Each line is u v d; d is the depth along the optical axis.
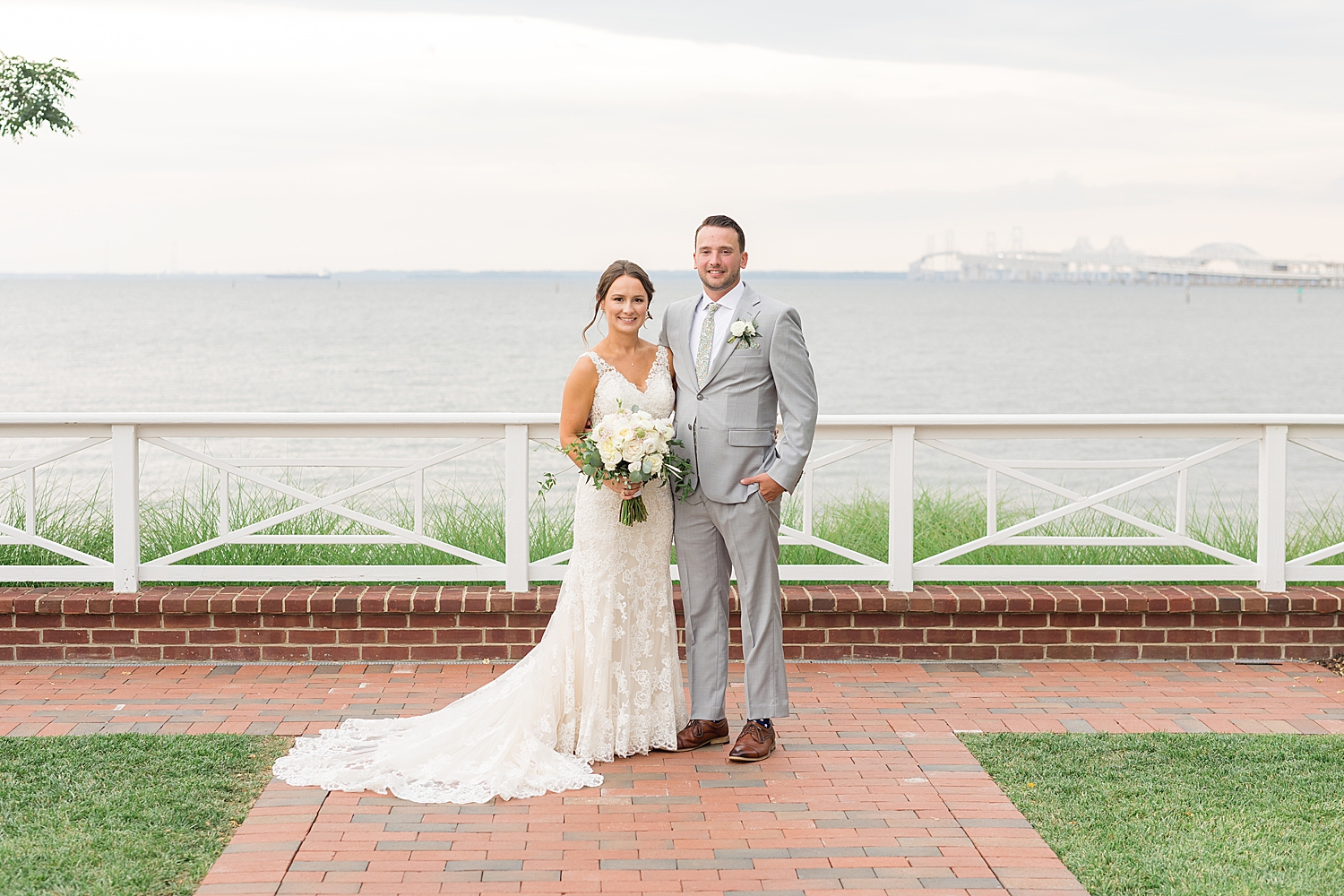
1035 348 54.22
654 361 4.59
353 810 3.88
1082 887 3.35
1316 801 3.97
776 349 4.37
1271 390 35.22
